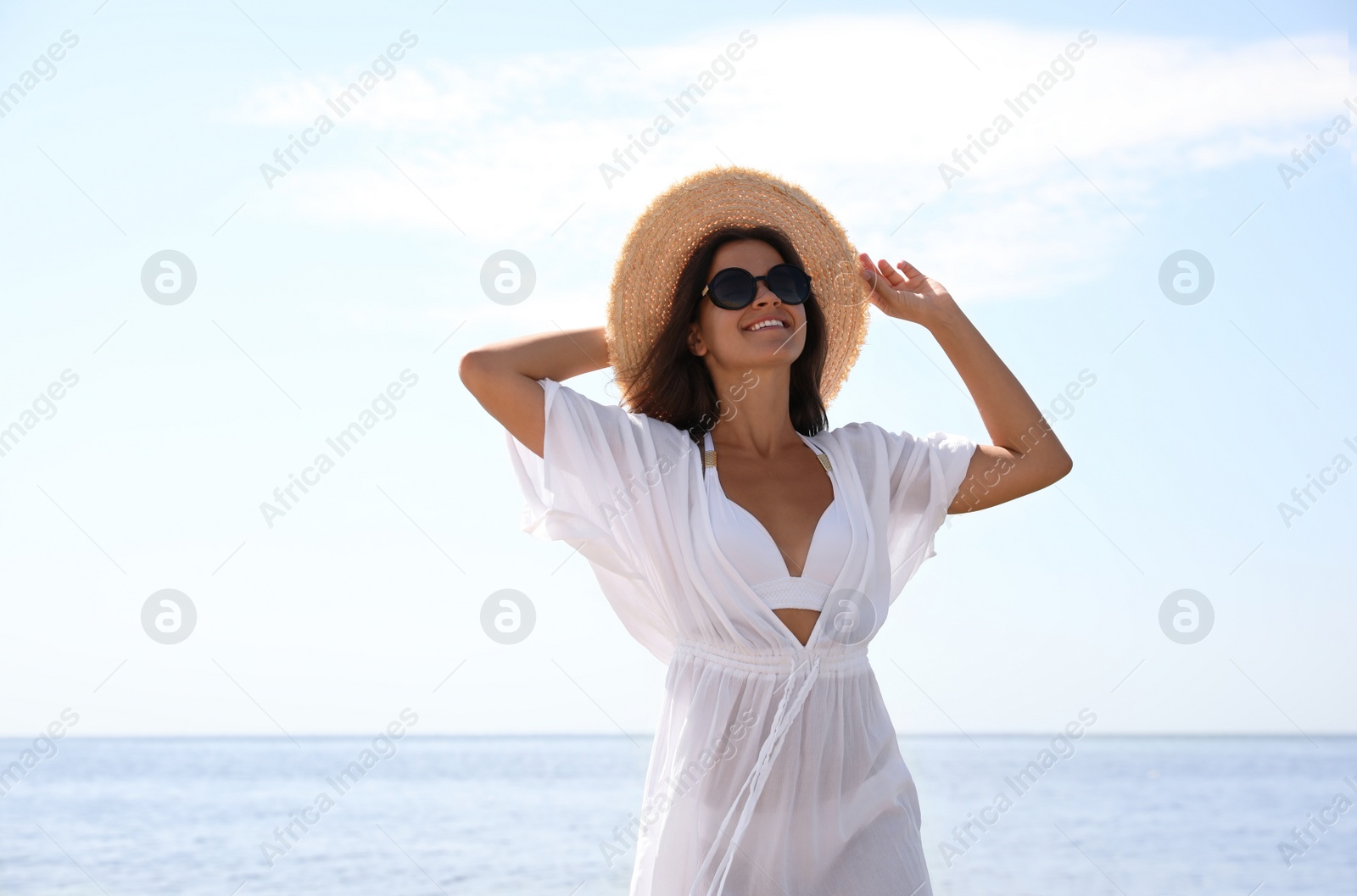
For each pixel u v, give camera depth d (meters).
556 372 2.94
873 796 2.66
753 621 2.62
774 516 2.74
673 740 2.67
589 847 18.48
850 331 3.21
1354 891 15.34
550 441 2.78
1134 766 32.22
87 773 32.97
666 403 2.98
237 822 22.25
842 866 2.61
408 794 26.16
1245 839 19.66
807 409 3.12
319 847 18.91
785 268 2.83
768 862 2.56
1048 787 25.72
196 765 35.41
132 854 18.64
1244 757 36.03
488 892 15.41
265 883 16.23
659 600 2.82
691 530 2.70
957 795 21.89
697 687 2.67
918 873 2.63
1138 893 15.30
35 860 18.27
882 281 3.12
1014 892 15.45
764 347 2.81
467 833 19.98
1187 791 26.83
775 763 2.58
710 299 2.91
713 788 2.60
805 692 2.60
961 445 2.97
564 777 29.38
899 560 2.97
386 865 17.22
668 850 2.57
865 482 2.87
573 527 2.76
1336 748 39.75
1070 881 16.06
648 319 3.08
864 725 2.70
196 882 16.38
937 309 3.05
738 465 2.84
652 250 3.08
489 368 2.80
